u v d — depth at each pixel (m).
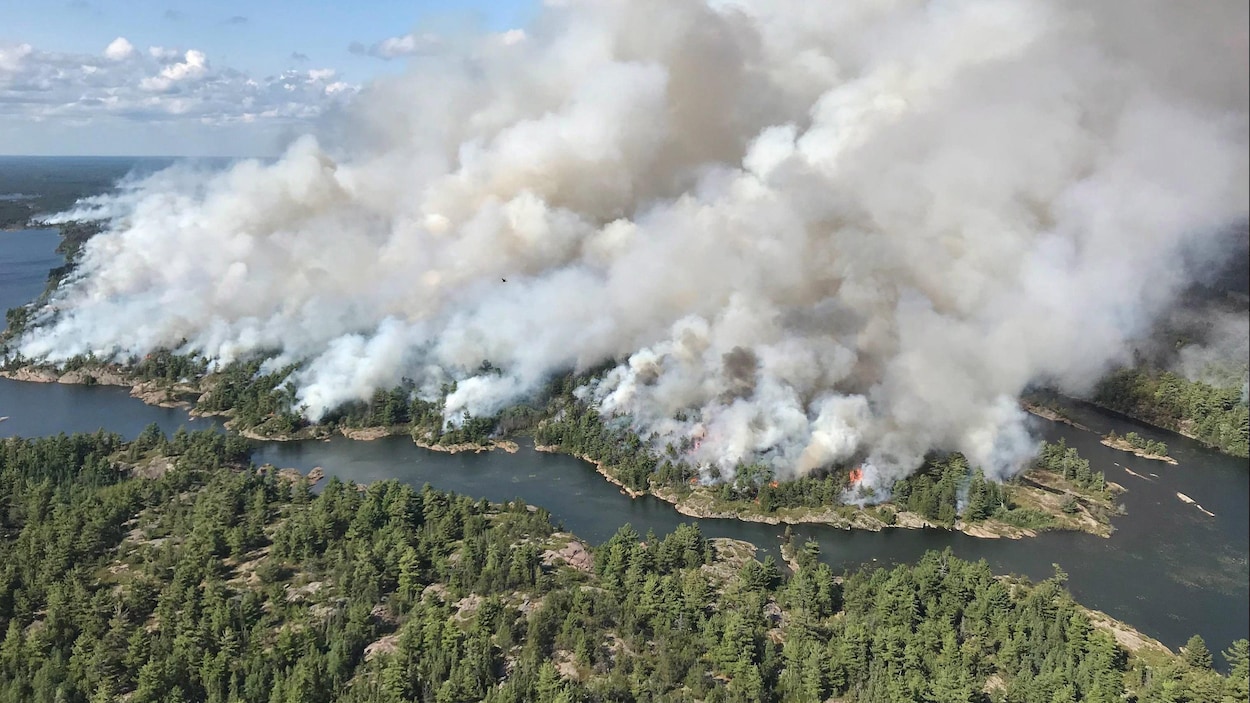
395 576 147.12
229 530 160.25
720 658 126.69
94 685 115.81
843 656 125.06
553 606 138.25
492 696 115.06
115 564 151.62
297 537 155.88
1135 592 164.50
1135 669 130.38
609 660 127.19
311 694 114.94
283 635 122.88
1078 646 131.12
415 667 120.56
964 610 141.88
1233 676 120.69
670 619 135.62
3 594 132.38
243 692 115.56
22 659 119.25
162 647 122.81
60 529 153.75
